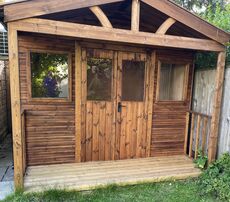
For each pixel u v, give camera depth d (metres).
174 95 3.85
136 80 3.55
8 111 5.32
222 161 3.03
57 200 2.48
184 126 3.95
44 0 2.17
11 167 3.37
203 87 3.64
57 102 3.23
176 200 2.57
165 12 2.59
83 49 3.21
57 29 2.24
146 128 3.71
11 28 2.15
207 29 2.83
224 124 3.25
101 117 3.45
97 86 3.38
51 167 3.20
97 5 2.35
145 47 3.48
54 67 3.19
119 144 3.61
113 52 3.36
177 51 3.67
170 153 3.92
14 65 2.25
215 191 2.70
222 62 3.07
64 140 3.34
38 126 3.20
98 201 2.51
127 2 2.92
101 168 3.22
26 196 2.47
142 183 2.91
